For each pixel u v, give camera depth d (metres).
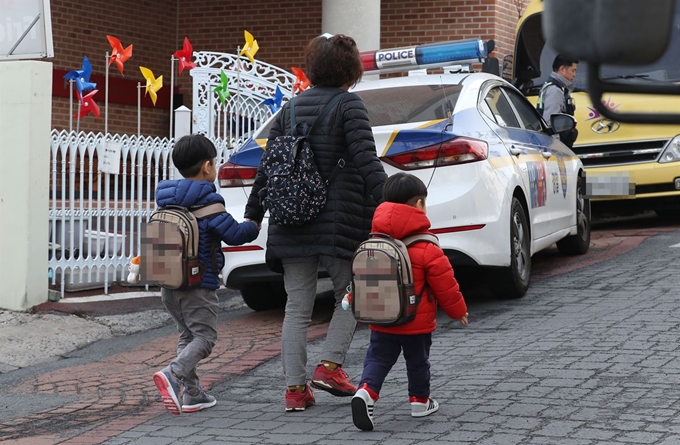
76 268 10.00
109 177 10.14
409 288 5.47
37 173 9.35
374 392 5.57
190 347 6.19
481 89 9.37
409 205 5.61
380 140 8.23
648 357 6.74
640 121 2.67
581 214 11.58
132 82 18.78
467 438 5.32
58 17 17.58
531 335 7.67
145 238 6.09
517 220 8.98
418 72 11.43
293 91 13.34
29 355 8.29
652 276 9.80
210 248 6.21
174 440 5.66
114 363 7.89
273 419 6.04
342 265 6.16
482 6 17.17
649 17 2.40
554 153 10.64
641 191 13.91
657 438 5.11
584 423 5.44
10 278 9.33
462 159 8.17
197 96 12.26
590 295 9.09
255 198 6.43
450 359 7.16
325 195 6.03
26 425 6.21
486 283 10.18
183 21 19.52
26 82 9.27
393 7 17.64
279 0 18.77
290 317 6.21
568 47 2.47
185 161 6.27
